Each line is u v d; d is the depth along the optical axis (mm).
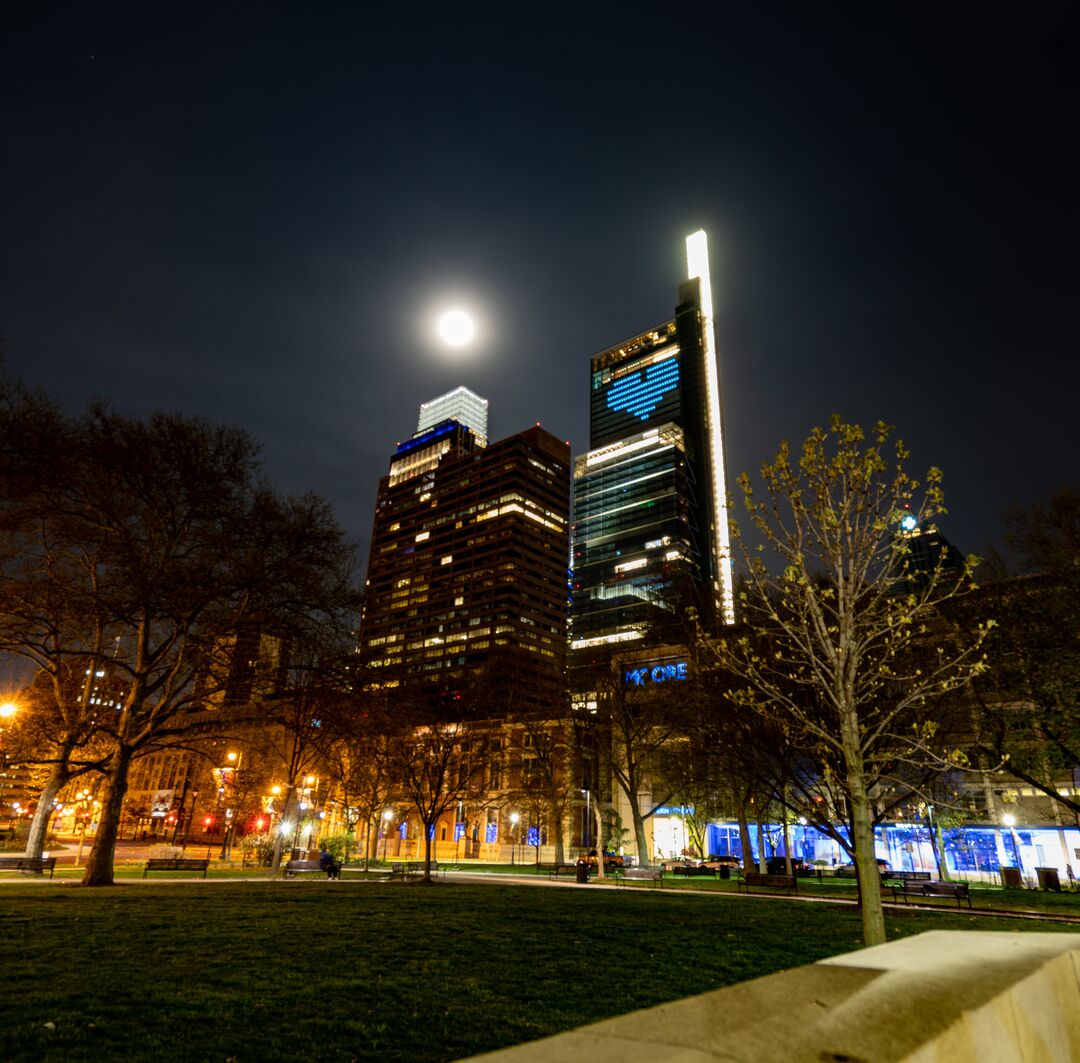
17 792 91812
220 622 25125
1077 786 41094
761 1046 1500
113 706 32188
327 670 26781
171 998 7809
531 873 46406
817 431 12133
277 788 50844
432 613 163250
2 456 21953
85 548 25766
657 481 187375
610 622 174125
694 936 13727
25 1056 5824
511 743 51906
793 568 11688
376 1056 6250
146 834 100688
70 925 12641
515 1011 7832
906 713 20047
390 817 72688
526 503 164125
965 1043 1757
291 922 14000
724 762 30328
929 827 38812
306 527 26969
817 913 19203
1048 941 2824
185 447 25453
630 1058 1408
